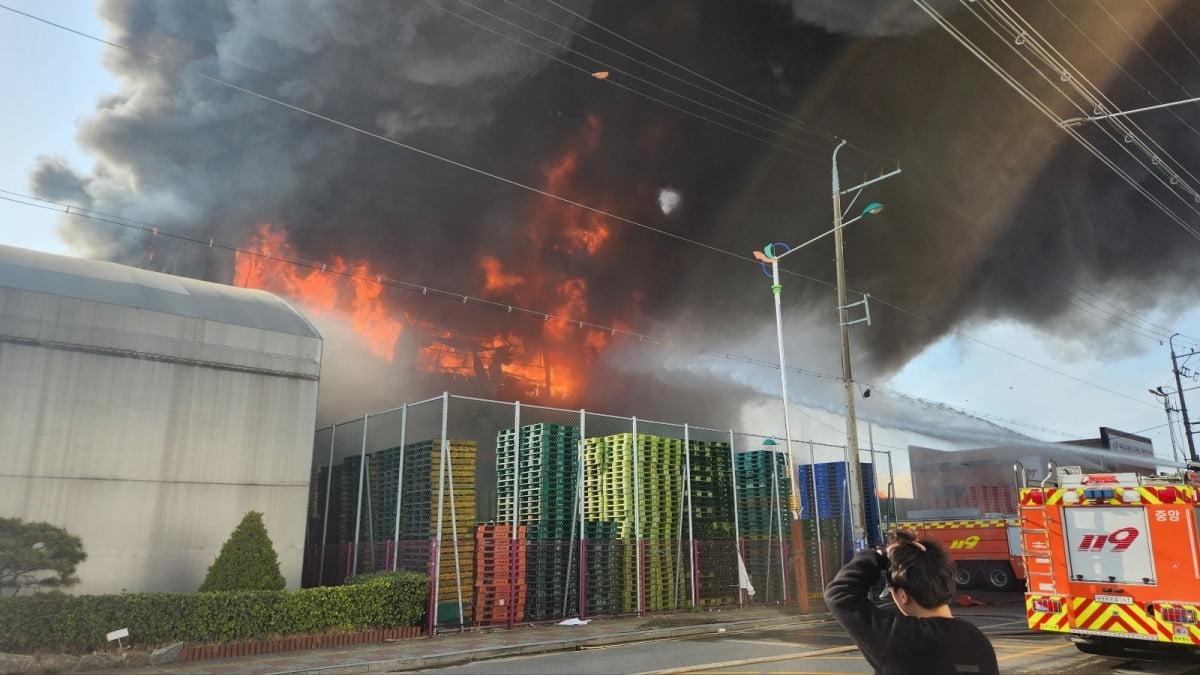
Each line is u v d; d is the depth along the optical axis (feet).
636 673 35.86
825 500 91.20
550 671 37.50
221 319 58.39
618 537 67.46
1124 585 36.01
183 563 52.65
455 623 55.47
